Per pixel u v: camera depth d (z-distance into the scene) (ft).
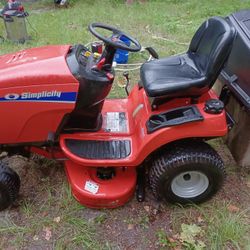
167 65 8.02
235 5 21.17
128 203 7.77
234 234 6.99
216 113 6.84
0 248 6.84
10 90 6.66
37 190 8.12
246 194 8.05
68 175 7.61
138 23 18.52
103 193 7.30
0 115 6.87
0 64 7.10
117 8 21.50
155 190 7.40
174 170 7.06
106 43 6.89
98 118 7.68
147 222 7.36
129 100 8.73
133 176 7.66
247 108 7.46
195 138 7.25
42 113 6.94
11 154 7.89
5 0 22.43
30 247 6.88
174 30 17.38
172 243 6.88
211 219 7.38
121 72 13.19
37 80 6.68
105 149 7.28
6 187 7.08
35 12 21.63
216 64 6.84
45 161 8.89
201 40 7.82
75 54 7.10
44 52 7.27
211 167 7.14
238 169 8.70
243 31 8.09
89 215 7.52
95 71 6.99
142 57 14.24
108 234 7.12
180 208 7.69
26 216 7.48
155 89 6.98
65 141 7.34
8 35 16.29
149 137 6.84
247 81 7.58
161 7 21.48
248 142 7.91
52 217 7.47
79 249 6.84
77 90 6.79
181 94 7.11
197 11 20.40
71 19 19.35
